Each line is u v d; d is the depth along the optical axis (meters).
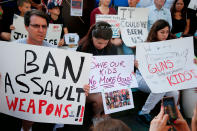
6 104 1.20
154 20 1.83
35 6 1.51
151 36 1.69
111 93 1.52
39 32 1.28
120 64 1.52
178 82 1.61
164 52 1.61
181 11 1.97
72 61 1.22
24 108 1.20
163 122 0.87
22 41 1.32
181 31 2.03
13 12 1.46
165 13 1.86
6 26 1.47
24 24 1.38
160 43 1.60
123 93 1.55
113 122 0.74
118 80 1.53
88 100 1.68
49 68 1.19
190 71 1.62
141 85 1.88
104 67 1.48
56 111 1.22
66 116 1.24
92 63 1.44
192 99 1.97
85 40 1.55
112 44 1.62
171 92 1.88
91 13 1.69
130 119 1.94
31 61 1.17
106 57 1.47
